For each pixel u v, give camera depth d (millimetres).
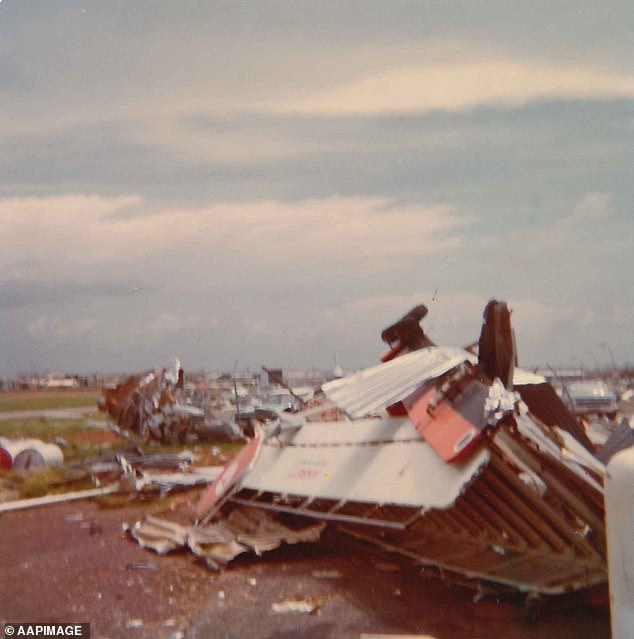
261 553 8273
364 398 6703
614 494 4750
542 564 6535
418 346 8492
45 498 12125
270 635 5727
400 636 5609
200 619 6105
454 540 7754
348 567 7711
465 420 6434
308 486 7824
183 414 18562
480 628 5730
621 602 4664
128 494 12648
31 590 6969
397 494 6598
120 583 7199
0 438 16125
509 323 6652
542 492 6547
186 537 8594
